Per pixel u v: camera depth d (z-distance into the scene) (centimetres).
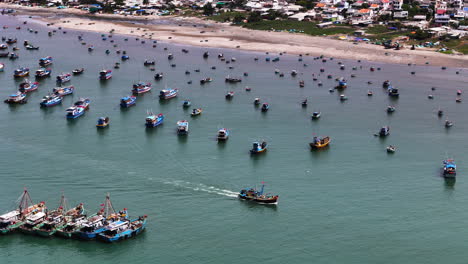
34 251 14975
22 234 15650
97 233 15325
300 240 15538
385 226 16300
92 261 14575
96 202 17250
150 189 18188
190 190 18225
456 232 16075
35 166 19938
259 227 16112
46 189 18112
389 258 14838
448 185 18938
